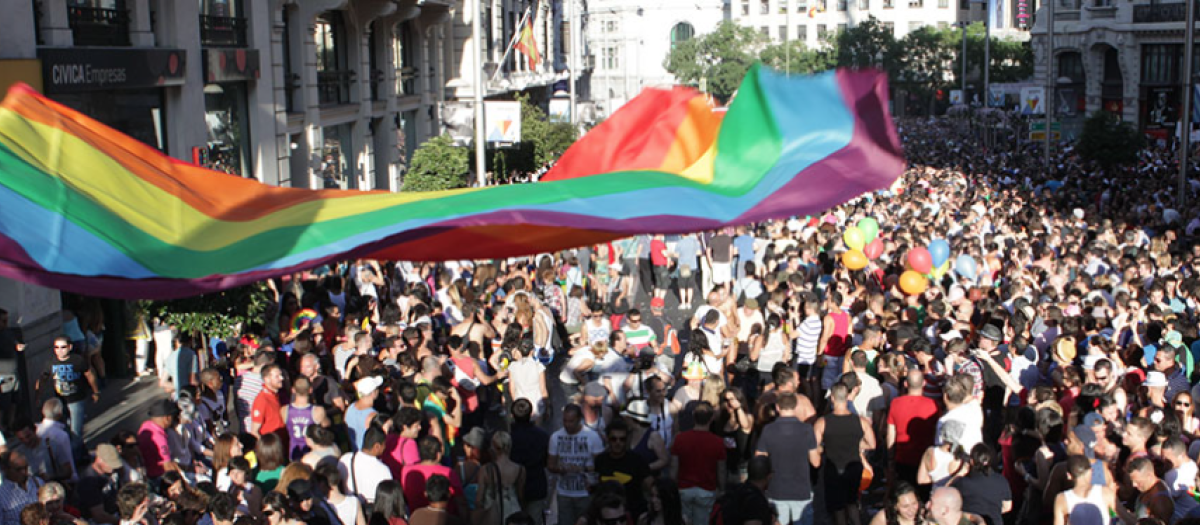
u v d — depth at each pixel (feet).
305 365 36.63
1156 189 108.06
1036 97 186.50
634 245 75.20
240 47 79.87
